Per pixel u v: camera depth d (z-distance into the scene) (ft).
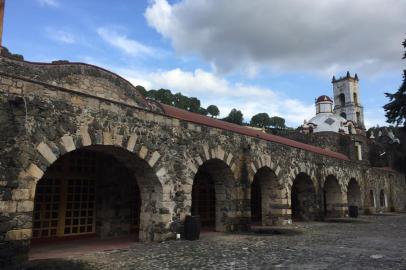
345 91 181.27
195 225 41.22
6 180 27.07
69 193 42.93
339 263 27.40
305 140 129.90
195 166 44.14
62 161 42.52
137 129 37.76
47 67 37.45
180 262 28.14
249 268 25.76
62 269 25.16
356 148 125.08
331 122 132.67
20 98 28.37
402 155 85.81
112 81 42.19
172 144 41.60
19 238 27.25
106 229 43.78
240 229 50.06
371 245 37.24
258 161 55.16
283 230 51.90
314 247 35.81
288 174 62.23
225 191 50.83
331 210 83.30
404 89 46.93
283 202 59.82
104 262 28.19
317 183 72.08
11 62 35.04
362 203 95.30
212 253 32.22
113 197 45.01
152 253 32.30
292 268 25.64
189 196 42.86
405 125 48.26
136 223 48.39
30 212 28.19
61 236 41.65
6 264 26.25
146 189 41.09
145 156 38.29
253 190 74.69
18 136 28.17
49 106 30.48
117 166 45.98
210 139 46.83
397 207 123.85
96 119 33.91
